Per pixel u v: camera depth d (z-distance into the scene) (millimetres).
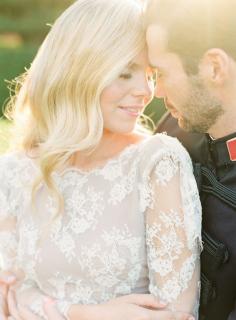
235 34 2068
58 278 2244
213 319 2186
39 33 17422
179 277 2127
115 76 2137
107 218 2189
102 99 2176
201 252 2158
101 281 2203
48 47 2236
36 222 2287
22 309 2273
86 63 2150
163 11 2123
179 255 2127
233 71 2092
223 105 2131
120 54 2135
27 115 2395
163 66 2152
